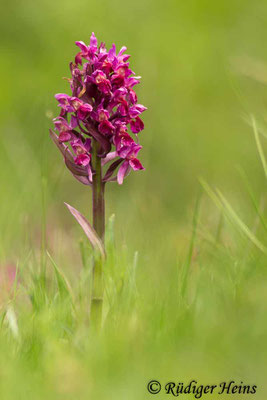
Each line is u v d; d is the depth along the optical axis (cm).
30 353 432
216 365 402
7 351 443
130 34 1859
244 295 463
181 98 1789
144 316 462
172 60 1803
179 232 820
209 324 433
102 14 1880
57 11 1892
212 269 569
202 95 1781
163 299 472
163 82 1770
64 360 408
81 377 387
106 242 536
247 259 545
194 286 550
